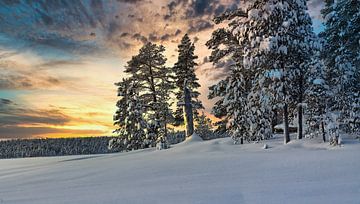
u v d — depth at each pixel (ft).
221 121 87.66
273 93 64.39
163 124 116.47
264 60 64.69
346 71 68.80
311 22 66.13
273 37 62.23
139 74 113.39
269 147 59.72
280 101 64.13
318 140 59.26
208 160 45.16
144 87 113.91
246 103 73.31
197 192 25.80
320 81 59.52
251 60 65.10
